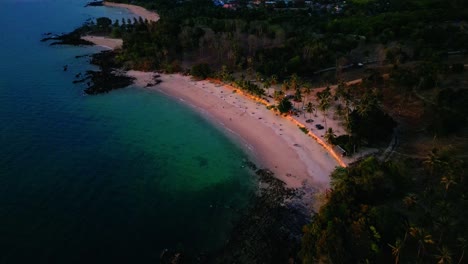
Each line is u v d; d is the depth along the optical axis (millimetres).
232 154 130000
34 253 86875
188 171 121375
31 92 180000
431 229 78938
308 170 117750
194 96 175250
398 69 161375
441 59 162250
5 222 95875
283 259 86562
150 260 87062
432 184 95188
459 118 117500
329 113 147875
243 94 172625
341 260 73938
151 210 103312
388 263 74000
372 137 120750
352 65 184875
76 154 129500
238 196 109250
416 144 118750
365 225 78250
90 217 99438
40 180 113812
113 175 118500
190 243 92500
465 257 72250
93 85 190750
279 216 99750
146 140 140250
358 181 93250
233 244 91938
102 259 86438
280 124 145125
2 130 142500
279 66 182250
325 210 85875
